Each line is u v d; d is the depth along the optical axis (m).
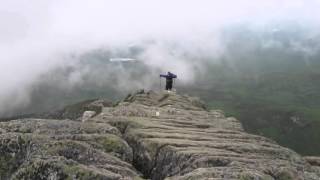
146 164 38.47
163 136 42.34
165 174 35.97
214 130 49.12
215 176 28.77
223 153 36.72
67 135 35.00
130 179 27.77
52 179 27.62
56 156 29.56
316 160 47.38
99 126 39.50
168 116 57.69
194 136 43.81
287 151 42.44
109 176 27.55
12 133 33.66
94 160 31.14
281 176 32.91
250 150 40.81
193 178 28.55
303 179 33.56
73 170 27.73
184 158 35.47
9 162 32.00
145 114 58.31
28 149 32.19
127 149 36.19
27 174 28.31
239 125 62.94
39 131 36.81
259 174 29.81
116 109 60.56
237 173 29.22
